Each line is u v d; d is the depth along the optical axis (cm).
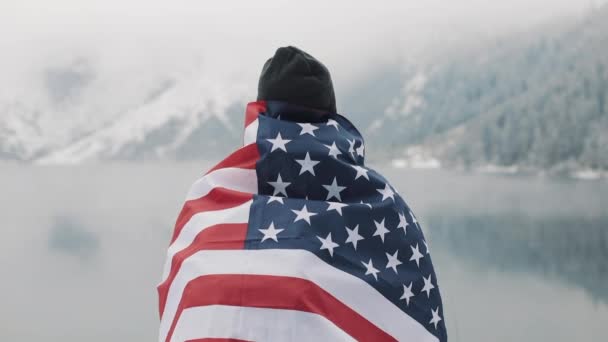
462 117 18862
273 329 100
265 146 113
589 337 1975
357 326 105
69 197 8581
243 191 114
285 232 107
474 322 2172
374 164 15412
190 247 111
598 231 4581
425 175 11812
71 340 1906
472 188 8594
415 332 111
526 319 2209
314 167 113
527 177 10456
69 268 3341
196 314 102
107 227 5109
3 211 6519
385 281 110
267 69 121
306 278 103
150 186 11225
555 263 3472
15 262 3553
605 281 2928
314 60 120
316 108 119
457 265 3453
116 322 2127
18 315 2258
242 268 104
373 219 112
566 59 18962
